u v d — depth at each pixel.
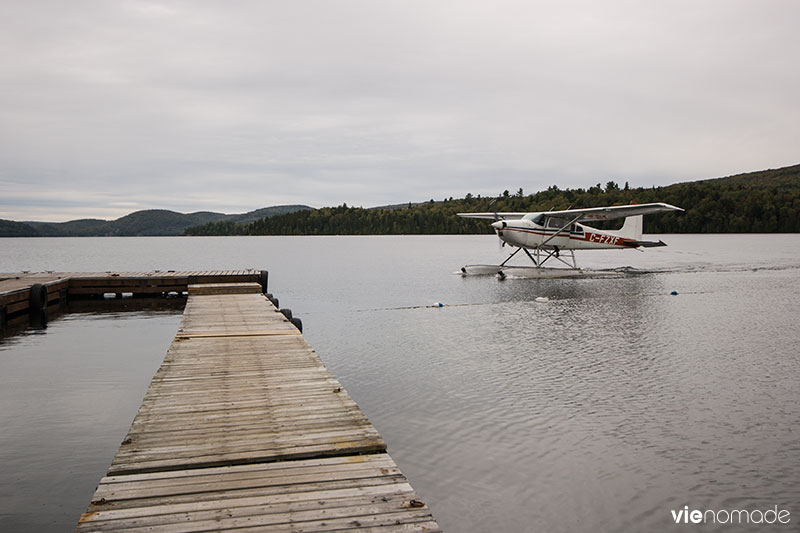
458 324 12.51
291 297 18.33
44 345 10.60
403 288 20.92
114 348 10.34
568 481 4.77
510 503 4.43
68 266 37.84
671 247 58.28
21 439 5.74
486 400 6.84
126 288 17.48
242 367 5.92
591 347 9.88
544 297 17.38
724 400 6.84
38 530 4.05
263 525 2.63
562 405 6.65
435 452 5.32
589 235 24.67
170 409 4.47
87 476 4.91
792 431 5.84
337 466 3.35
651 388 7.33
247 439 3.80
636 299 16.80
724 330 11.52
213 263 40.19
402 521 2.68
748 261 36.00
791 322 12.47
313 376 5.55
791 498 4.50
